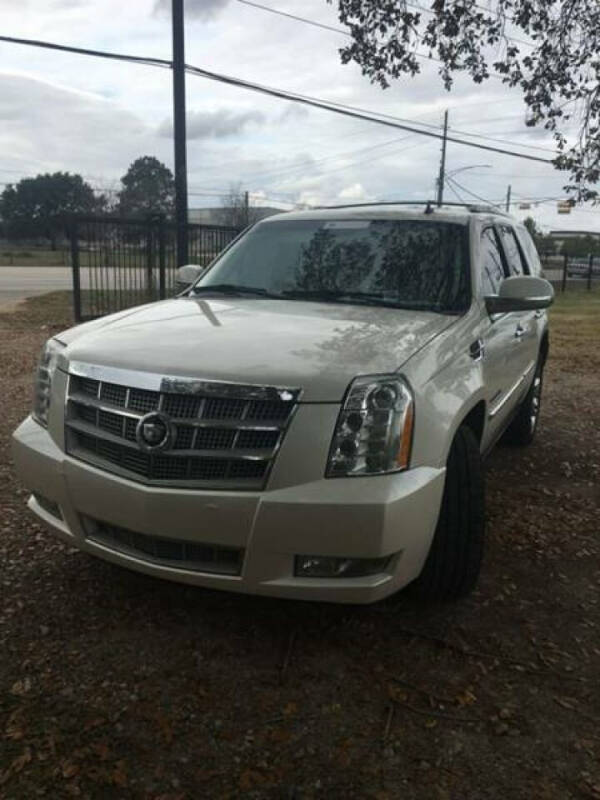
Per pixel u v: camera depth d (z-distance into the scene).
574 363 11.88
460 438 3.28
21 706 2.66
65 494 3.07
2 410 6.90
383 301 3.83
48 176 91.31
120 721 2.60
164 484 2.77
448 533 3.22
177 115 14.05
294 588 2.76
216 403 2.75
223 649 3.05
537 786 2.36
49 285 27.94
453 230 4.20
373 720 2.65
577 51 6.50
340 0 6.48
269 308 3.68
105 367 2.97
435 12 6.41
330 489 2.68
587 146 6.75
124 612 3.31
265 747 2.49
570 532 4.45
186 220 14.52
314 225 4.51
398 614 3.37
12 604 3.35
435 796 2.31
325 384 2.73
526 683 2.89
